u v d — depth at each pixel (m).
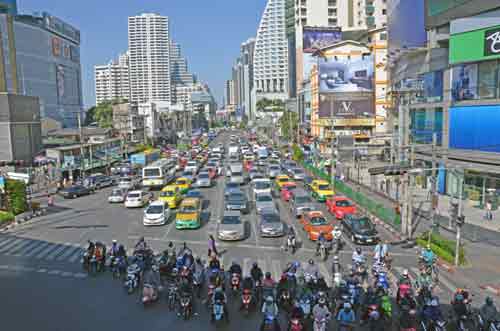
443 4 39.69
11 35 106.06
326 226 24.75
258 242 24.31
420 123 43.16
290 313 14.51
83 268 20.20
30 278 18.95
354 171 53.38
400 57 52.69
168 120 134.75
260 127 155.88
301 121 100.69
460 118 35.50
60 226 29.06
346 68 72.38
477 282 18.02
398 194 36.50
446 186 37.38
